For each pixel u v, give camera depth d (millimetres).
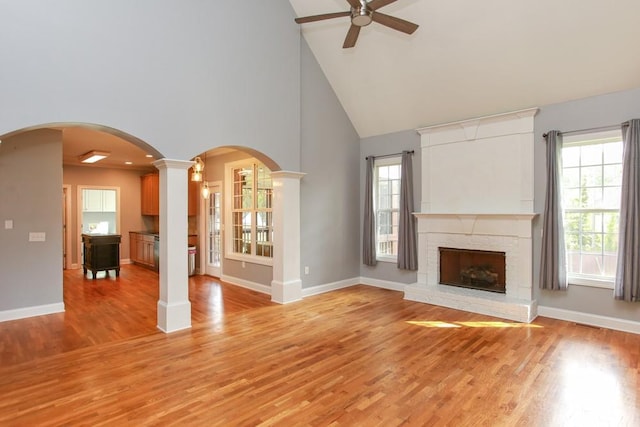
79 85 3320
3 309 4320
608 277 4172
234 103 4504
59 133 4727
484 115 4961
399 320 4340
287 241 5188
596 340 3652
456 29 4285
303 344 3564
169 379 2824
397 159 5996
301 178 5500
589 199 4297
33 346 3504
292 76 5219
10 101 2986
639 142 3752
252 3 4703
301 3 5043
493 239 4875
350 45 3867
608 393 2600
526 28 3924
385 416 2316
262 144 4824
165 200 3965
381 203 6398
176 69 3971
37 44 3111
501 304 4434
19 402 2482
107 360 3178
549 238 4352
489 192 4918
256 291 5934
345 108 6195
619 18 3480
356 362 3141
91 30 3389
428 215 5488
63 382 2771
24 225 4469
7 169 4375
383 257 6238
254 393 2609
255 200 6258
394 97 5520
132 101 3646
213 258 7426
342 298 5438
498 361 3154
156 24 3820
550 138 4332
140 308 4871
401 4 4328
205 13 4227
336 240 6102
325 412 2361
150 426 2207
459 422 2252
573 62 3969
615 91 3977
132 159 7867
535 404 2457
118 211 8992
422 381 2789
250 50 4680
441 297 4984
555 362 3131
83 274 7465
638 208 3773
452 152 5281
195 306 4988
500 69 4406
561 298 4383
